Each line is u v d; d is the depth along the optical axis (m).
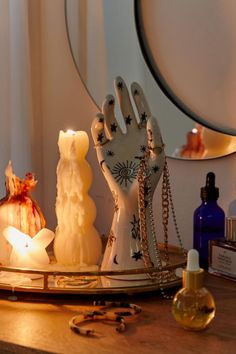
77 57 1.16
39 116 1.22
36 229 0.93
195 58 1.04
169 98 1.06
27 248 0.90
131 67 1.10
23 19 1.16
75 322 0.72
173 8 1.05
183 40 1.05
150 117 0.88
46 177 1.22
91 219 0.94
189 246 1.09
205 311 0.70
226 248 0.91
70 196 0.93
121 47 1.11
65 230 0.94
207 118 1.04
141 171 0.86
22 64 1.17
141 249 0.88
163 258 0.96
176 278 0.87
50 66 1.20
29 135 1.18
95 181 1.17
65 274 0.82
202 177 1.07
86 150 0.94
